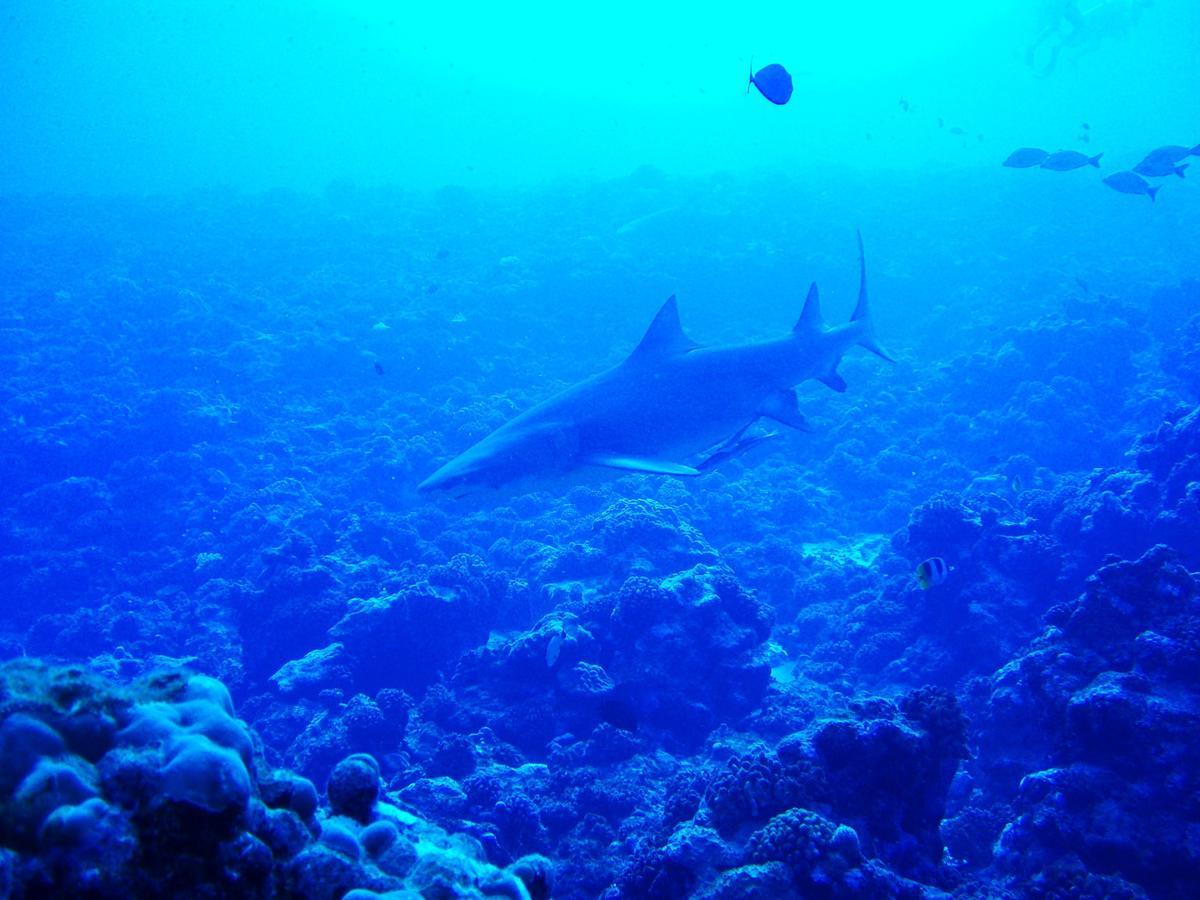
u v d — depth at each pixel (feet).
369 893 6.95
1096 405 51.31
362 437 53.26
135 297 69.41
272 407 56.65
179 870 6.21
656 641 26.81
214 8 280.51
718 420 28.27
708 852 15.31
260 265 85.51
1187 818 16.20
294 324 66.95
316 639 30.89
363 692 28.84
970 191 95.20
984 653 27.58
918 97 263.08
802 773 16.47
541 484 25.95
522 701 26.58
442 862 8.68
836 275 77.51
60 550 41.32
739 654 27.09
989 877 18.10
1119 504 28.04
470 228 95.76
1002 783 22.00
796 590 38.42
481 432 50.42
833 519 46.29
